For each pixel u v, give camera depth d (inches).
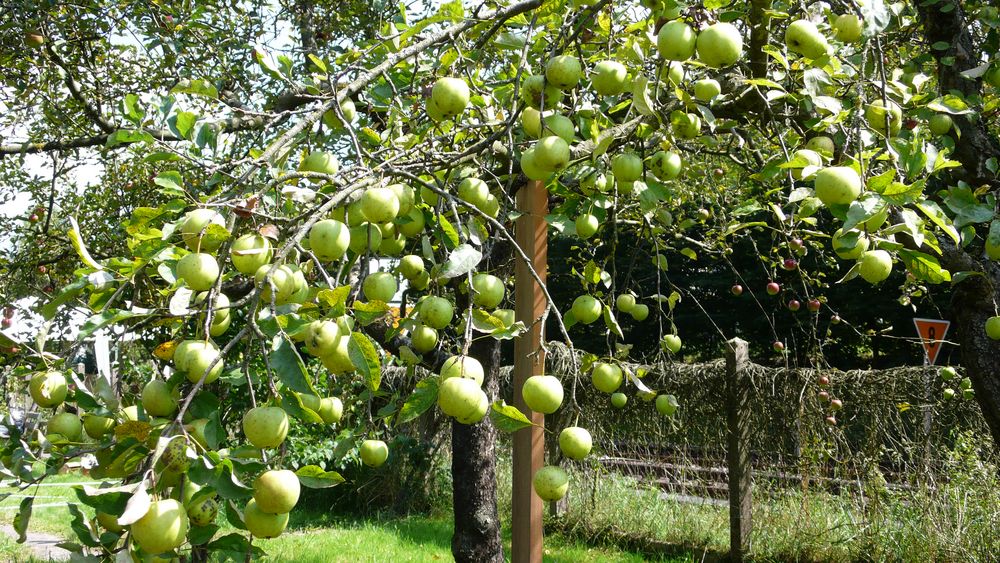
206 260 53.8
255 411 49.3
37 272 215.5
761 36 95.5
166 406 52.9
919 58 119.7
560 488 70.7
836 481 229.6
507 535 282.5
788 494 238.1
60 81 213.8
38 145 178.2
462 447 151.9
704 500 259.4
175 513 43.3
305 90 87.1
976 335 108.0
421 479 354.9
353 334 50.0
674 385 265.1
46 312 55.9
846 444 227.3
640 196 81.1
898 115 75.5
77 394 54.7
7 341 55.3
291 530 310.2
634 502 274.8
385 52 100.7
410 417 57.4
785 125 113.6
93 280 55.1
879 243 64.0
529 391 68.2
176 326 59.1
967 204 68.0
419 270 75.6
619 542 270.4
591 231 87.7
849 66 90.4
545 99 76.6
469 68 102.6
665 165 87.1
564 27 82.4
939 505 208.5
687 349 690.2
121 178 225.0
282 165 77.8
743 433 241.0
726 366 247.4
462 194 77.4
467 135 100.6
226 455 48.2
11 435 52.9
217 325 61.2
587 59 98.3
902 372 221.8
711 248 183.0
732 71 109.7
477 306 73.5
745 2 109.6
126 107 78.3
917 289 187.2
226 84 187.2
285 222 60.8
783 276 418.6
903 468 227.0
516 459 88.7
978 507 203.0
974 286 107.0
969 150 103.2
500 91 103.4
